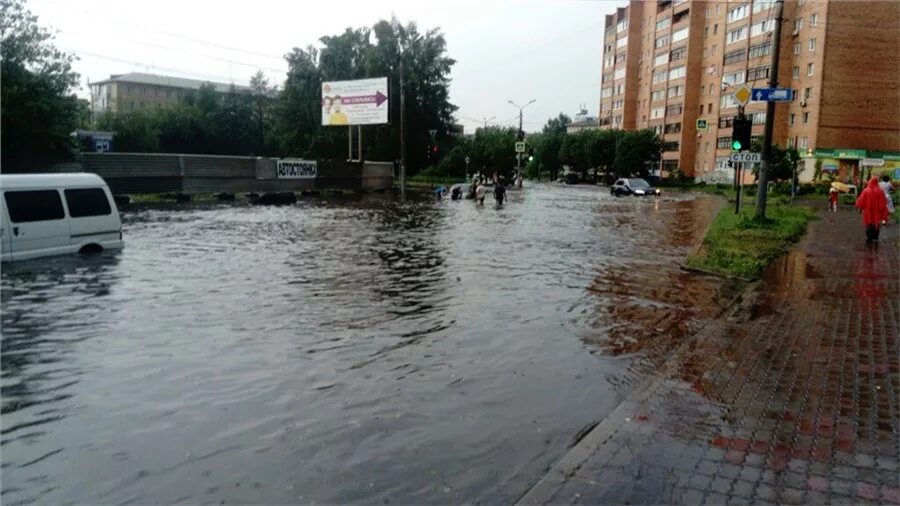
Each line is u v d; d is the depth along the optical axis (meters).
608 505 3.99
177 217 27.14
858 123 69.00
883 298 10.59
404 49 74.06
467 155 80.31
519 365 7.31
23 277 12.44
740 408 5.60
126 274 12.88
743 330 8.41
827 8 67.38
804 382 6.29
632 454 4.70
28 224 14.22
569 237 21.09
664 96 96.44
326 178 52.88
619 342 8.34
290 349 7.80
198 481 4.53
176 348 7.79
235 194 43.84
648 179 91.06
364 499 4.30
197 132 85.94
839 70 68.31
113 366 7.09
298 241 18.84
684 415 5.44
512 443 5.21
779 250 16.52
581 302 10.82
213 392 6.31
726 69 83.31
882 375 6.49
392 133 73.25
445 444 5.18
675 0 92.62
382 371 7.02
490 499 4.31
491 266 14.60
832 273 13.23
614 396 6.34
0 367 7.03
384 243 18.64
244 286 11.77
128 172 37.31
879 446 4.80
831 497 4.05
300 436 5.30
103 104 127.25
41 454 4.94
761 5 76.31
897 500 4.02
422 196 50.16
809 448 4.78
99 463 4.79
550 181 111.25
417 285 12.12
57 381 6.59
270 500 4.27
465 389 6.48
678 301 10.96
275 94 94.56
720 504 3.98
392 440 5.24
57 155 35.69
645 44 103.00
